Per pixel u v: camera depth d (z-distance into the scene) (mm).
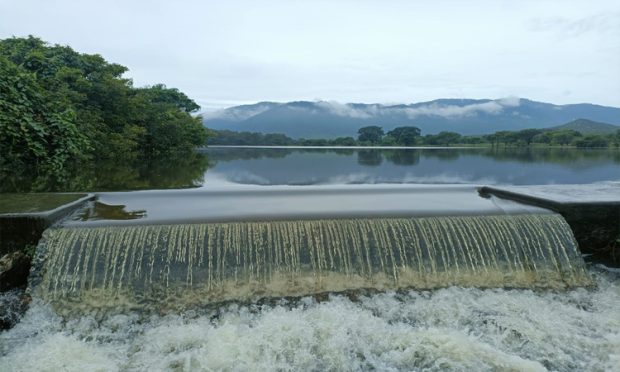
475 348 6902
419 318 7875
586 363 6617
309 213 9523
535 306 8281
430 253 9133
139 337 7293
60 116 18359
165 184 16812
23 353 6770
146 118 36562
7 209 9086
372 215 9477
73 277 8133
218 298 8250
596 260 10086
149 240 8516
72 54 31766
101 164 25562
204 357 6719
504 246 9375
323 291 8562
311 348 6984
